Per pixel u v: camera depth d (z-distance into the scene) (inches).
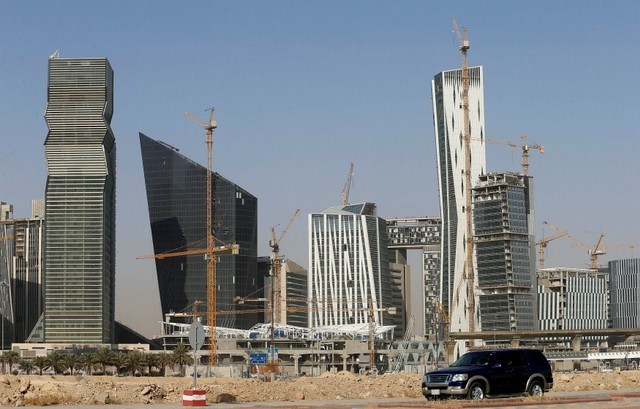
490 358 2728.8
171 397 3196.4
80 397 3009.4
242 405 2736.2
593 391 3526.1
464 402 2482.8
